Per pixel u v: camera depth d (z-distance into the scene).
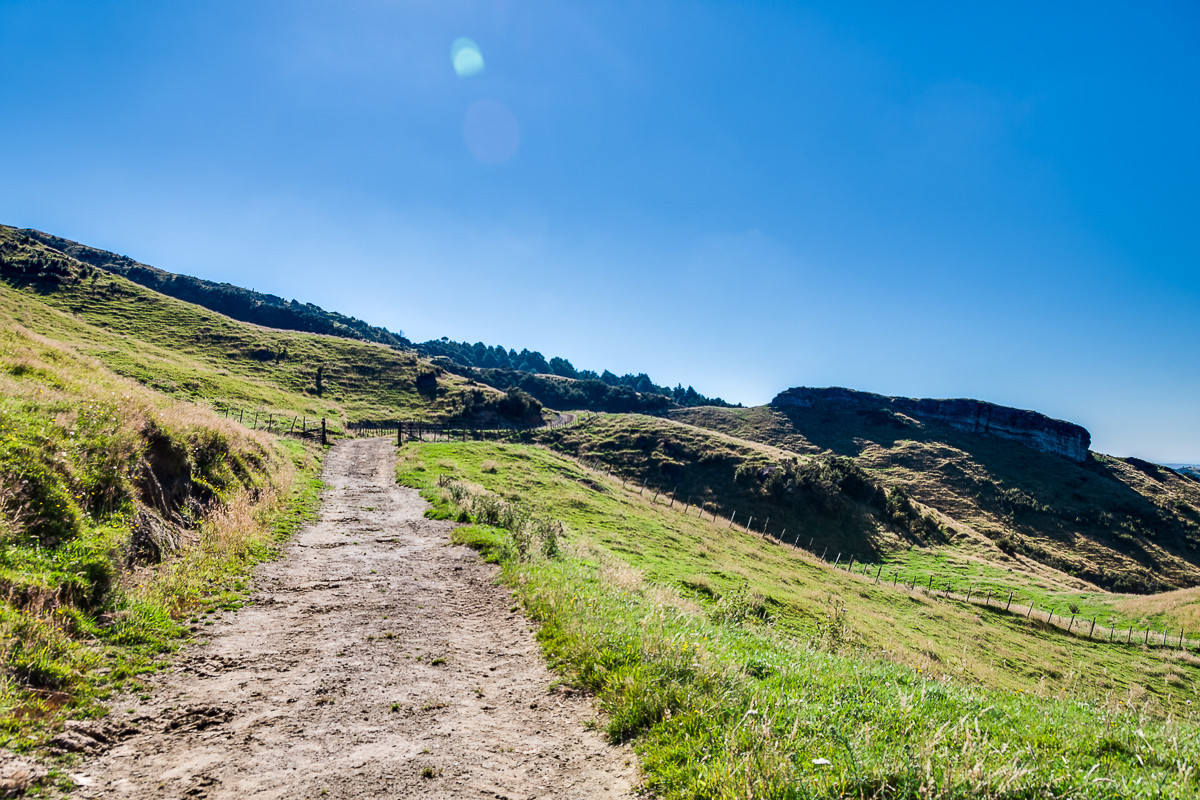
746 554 38.72
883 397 166.38
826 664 8.70
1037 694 9.30
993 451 130.38
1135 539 87.50
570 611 9.48
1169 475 141.62
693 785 4.50
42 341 20.11
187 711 5.81
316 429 58.84
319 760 5.12
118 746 4.98
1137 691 23.27
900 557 58.44
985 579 51.16
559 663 7.77
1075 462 136.88
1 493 7.38
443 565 13.93
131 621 7.39
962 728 5.64
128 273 192.38
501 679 7.43
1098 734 5.95
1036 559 76.44
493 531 18.39
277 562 12.87
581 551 20.42
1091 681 26.03
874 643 21.39
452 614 10.24
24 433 9.02
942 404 155.62
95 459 10.05
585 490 42.78
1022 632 34.25
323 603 10.30
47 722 4.89
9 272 95.69
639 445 87.94
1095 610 42.09
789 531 62.97
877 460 124.88
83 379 15.30
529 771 5.16
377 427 78.25
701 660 6.95
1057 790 4.23
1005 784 4.07
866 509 69.44
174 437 13.95
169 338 92.88
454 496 24.88
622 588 13.41
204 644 7.72
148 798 4.30
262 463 21.34
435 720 6.14
